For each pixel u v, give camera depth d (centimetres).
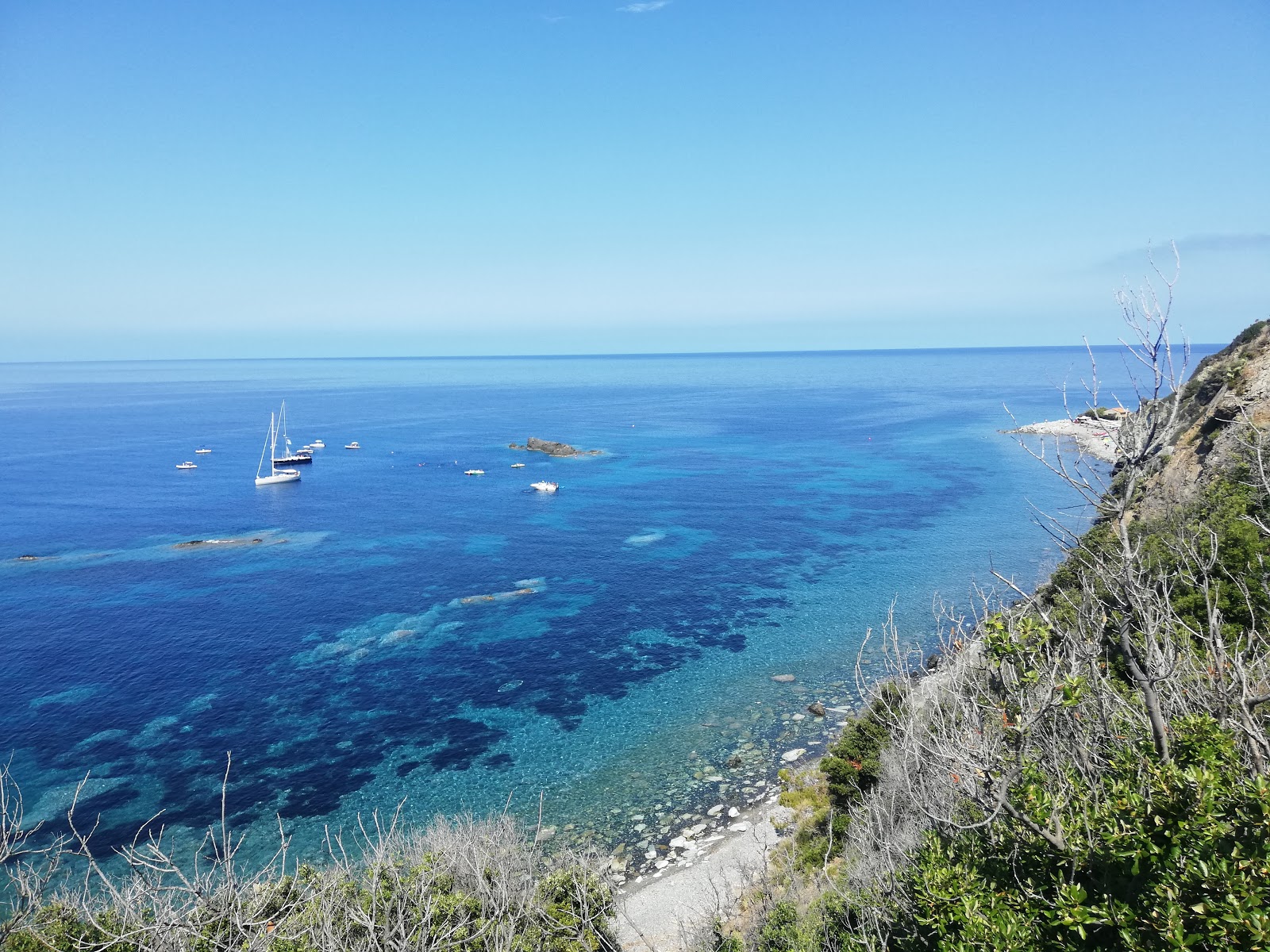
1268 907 853
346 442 17988
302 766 4125
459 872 2150
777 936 1978
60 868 3181
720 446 16838
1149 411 930
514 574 7475
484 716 4697
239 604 6556
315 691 4975
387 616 6300
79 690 4922
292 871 3269
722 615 6372
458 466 14262
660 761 4203
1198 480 3603
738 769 4106
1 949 1523
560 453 15550
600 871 2738
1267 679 1205
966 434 17700
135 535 9006
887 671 5166
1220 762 1056
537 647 5709
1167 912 909
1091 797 1162
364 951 1628
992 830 1201
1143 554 2508
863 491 11462
